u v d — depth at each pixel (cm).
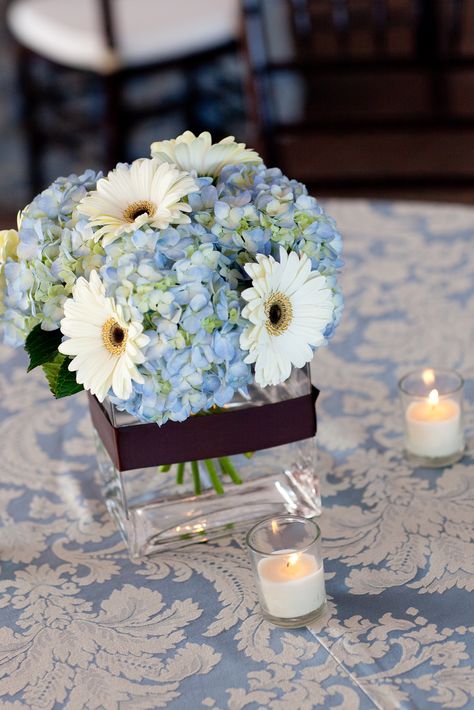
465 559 141
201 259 130
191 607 139
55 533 149
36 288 137
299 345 134
